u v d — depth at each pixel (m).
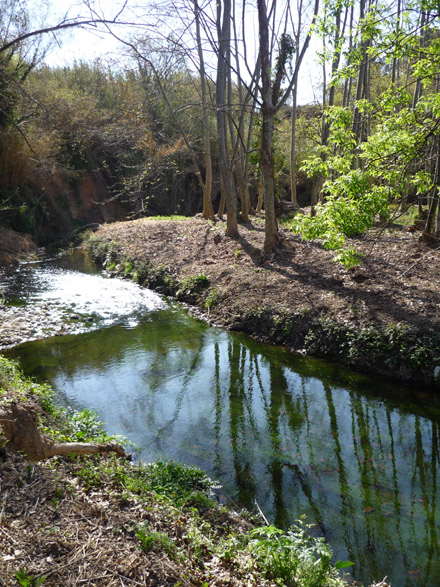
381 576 4.25
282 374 9.04
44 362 9.62
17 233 23.48
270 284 12.57
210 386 8.52
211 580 3.36
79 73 30.70
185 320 12.52
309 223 7.77
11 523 3.29
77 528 3.41
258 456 6.21
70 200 30.14
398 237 15.01
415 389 8.15
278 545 3.95
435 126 6.64
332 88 18.98
